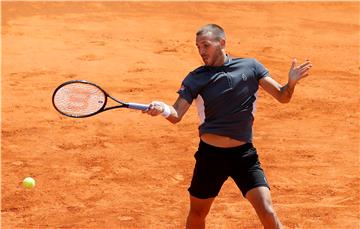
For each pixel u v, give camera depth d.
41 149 34.56
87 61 53.00
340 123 39.81
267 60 55.22
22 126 38.31
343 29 68.06
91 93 20.30
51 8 71.56
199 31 19.59
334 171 32.03
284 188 29.91
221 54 19.67
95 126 38.44
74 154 33.88
